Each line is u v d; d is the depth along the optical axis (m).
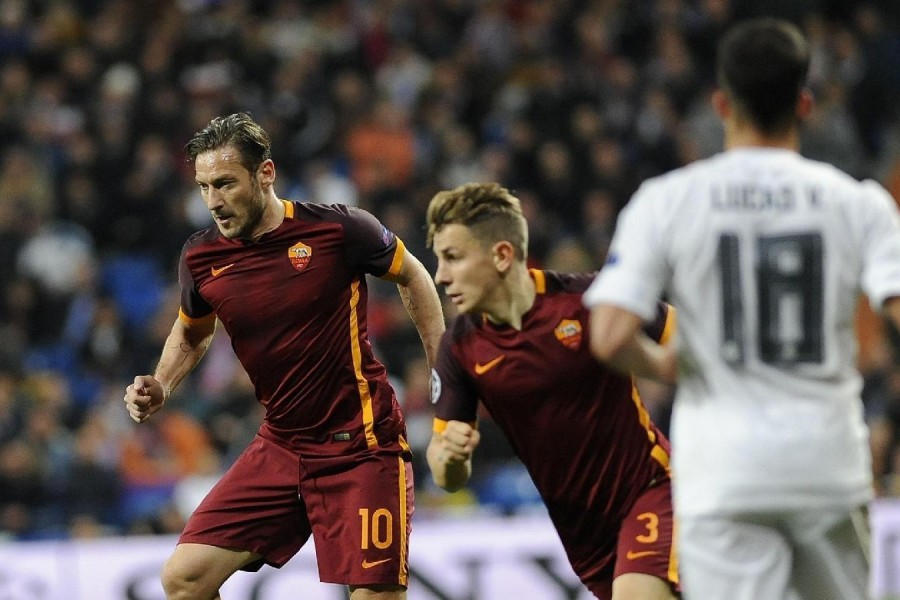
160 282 49.62
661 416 39.72
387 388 18.69
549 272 16.58
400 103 57.72
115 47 54.84
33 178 50.03
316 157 53.72
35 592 31.55
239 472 18.69
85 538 36.84
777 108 12.88
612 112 56.12
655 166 55.28
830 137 56.16
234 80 55.28
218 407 42.12
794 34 12.95
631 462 16.59
